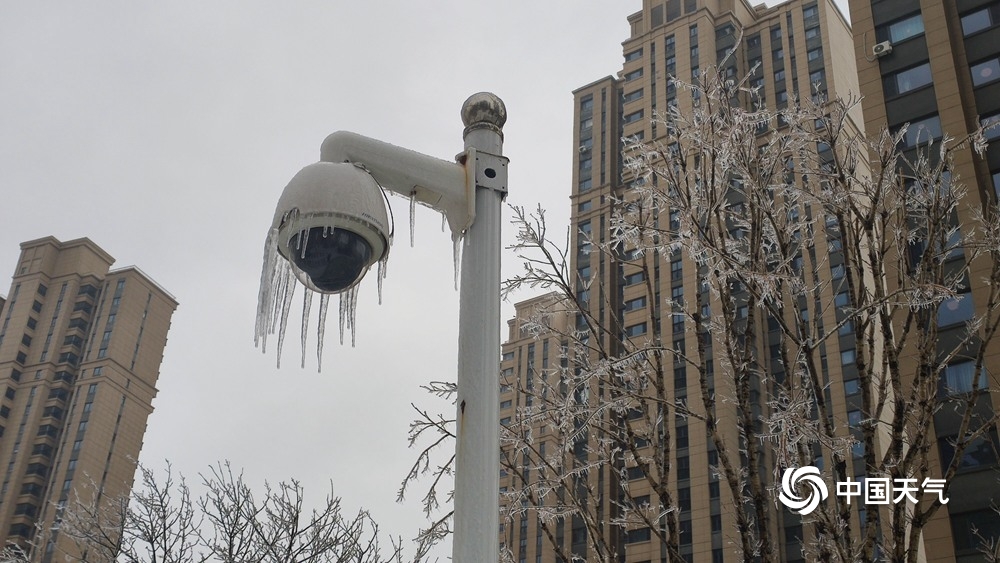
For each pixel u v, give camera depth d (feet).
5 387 330.13
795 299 32.81
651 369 32.96
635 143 33.88
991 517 81.46
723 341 32.63
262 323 14.38
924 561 83.46
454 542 11.78
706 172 32.24
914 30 108.27
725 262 29.48
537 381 36.65
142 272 358.02
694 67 237.45
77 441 320.91
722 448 27.96
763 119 35.94
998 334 85.05
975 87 101.65
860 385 29.60
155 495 60.75
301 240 14.10
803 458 29.50
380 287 14.76
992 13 104.58
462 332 13.23
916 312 31.73
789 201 35.29
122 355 340.59
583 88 268.21
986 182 94.12
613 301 210.18
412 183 14.33
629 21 266.57
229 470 82.53
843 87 229.04
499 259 13.92
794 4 241.55
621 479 33.32
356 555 62.13
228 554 59.21
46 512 308.40
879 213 34.63
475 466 12.13
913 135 101.81
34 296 348.18
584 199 246.27
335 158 14.70
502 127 15.01
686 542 176.45
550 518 32.96
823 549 27.71
